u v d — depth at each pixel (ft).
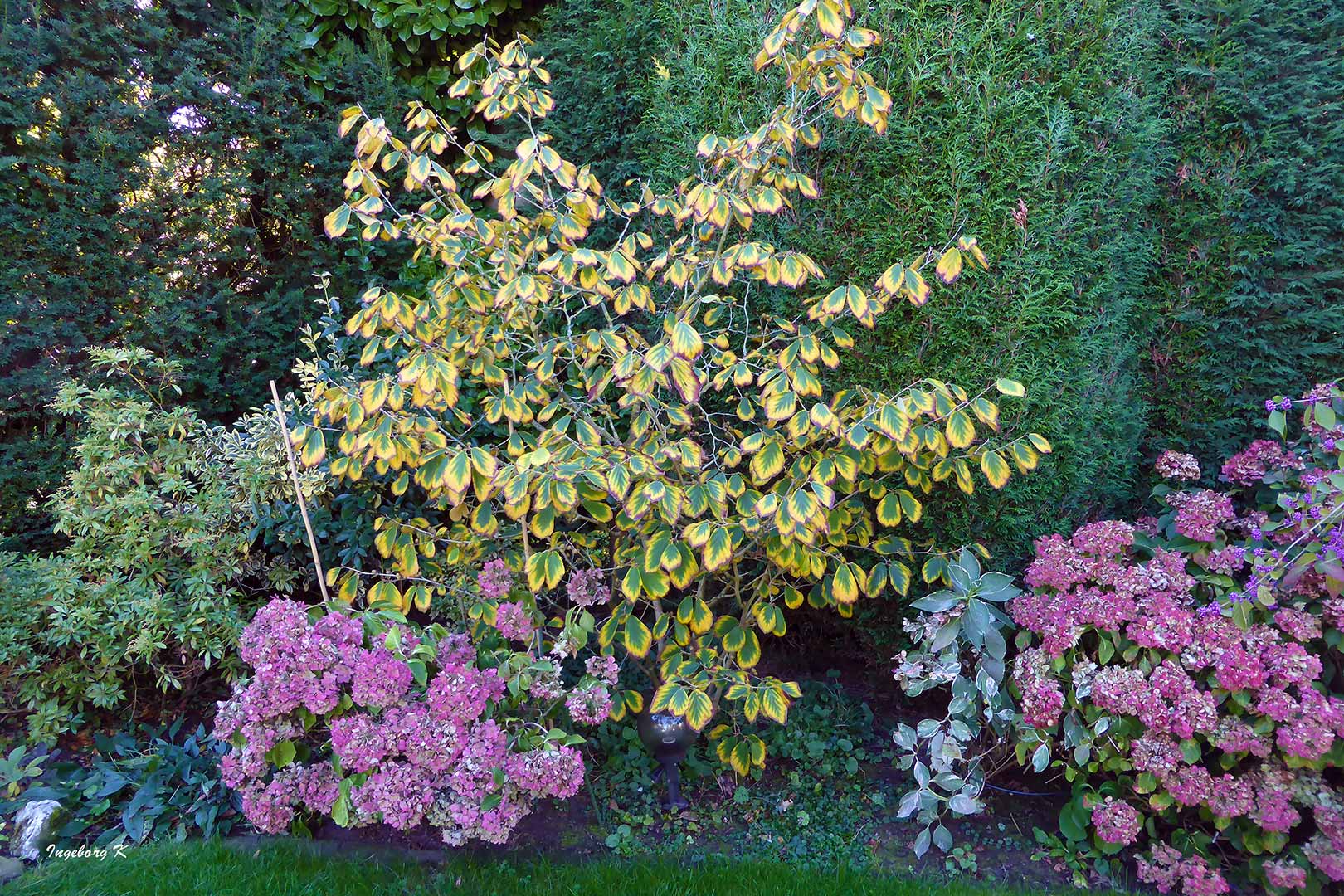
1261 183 10.16
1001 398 8.60
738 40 9.28
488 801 6.68
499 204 7.68
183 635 8.86
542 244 8.11
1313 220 9.97
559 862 7.40
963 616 7.94
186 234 11.18
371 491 10.25
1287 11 9.97
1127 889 7.14
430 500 8.99
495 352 8.34
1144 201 9.45
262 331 11.87
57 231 10.10
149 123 10.58
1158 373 10.96
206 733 8.95
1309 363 10.07
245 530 9.77
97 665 9.04
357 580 8.59
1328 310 9.87
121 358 9.59
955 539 9.14
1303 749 6.30
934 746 7.74
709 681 7.45
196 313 11.21
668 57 10.19
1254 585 7.19
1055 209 8.55
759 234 9.21
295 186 11.90
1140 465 11.05
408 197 12.74
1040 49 8.31
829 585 8.57
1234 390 10.52
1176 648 6.97
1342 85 9.73
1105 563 7.70
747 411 8.63
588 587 8.22
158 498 9.23
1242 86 10.05
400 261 12.75
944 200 8.57
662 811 8.28
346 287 12.44
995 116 8.35
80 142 10.21
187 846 7.24
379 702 6.53
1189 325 10.62
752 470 7.14
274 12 11.86
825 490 6.49
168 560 9.43
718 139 7.62
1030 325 8.52
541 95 7.99
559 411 9.98
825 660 11.32
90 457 9.12
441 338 8.09
